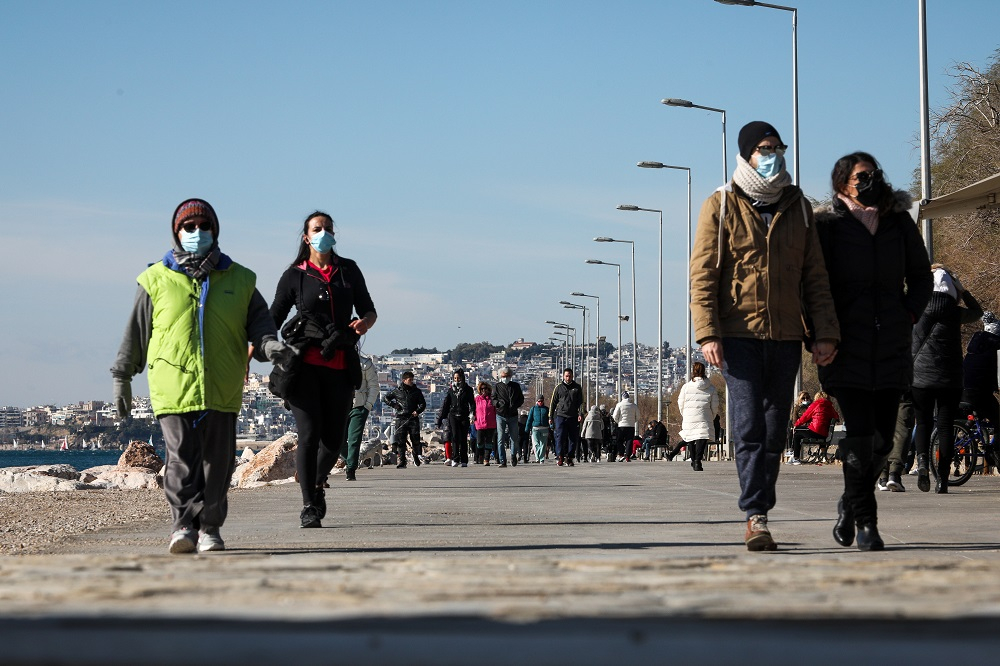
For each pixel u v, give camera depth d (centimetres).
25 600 538
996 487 1755
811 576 625
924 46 2703
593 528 1132
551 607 485
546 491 1880
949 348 1569
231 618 449
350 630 417
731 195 873
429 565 713
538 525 1175
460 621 444
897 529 1077
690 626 426
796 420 3466
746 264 863
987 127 4316
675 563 711
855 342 858
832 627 424
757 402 859
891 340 857
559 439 3591
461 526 1168
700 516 1283
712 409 2839
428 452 5456
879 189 869
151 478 2902
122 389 884
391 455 4119
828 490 1798
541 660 360
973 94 4366
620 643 381
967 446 1741
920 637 397
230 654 369
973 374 1750
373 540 1007
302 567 706
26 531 1367
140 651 374
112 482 2916
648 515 1305
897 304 864
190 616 455
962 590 562
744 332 862
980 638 394
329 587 578
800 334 871
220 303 877
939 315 1557
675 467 3222
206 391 862
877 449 886
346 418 1146
